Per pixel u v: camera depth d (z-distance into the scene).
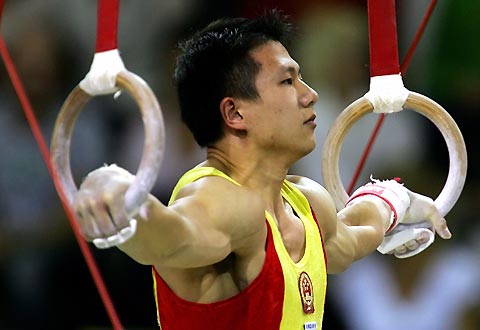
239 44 5.80
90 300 10.80
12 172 10.98
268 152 5.83
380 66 6.14
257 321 5.59
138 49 11.71
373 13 6.06
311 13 11.84
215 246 5.18
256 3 11.77
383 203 6.79
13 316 10.74
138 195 4.38
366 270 10.59
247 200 5.43
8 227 10.91
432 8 6.15
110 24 4.71
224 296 5.59
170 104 11.34
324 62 11.66
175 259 5.01
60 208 10.97
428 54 12.34
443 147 11.52
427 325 10.41
